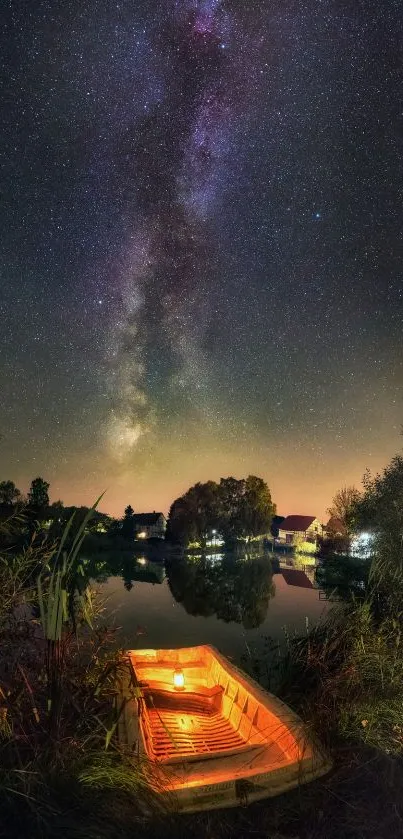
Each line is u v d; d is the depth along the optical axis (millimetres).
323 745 6125
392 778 5344
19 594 5922
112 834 4387
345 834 4828
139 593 29328
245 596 28875
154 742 7320
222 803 5102
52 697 5340
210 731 7848
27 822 4328
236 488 64312
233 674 8867
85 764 5066
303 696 8320
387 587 10320
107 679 6230
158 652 10609
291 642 11312
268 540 69812
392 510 18078
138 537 61844
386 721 6480
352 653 7934
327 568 39062
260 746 6309
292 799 5262
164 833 4535
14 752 5020
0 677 5809
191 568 44281
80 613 6293
